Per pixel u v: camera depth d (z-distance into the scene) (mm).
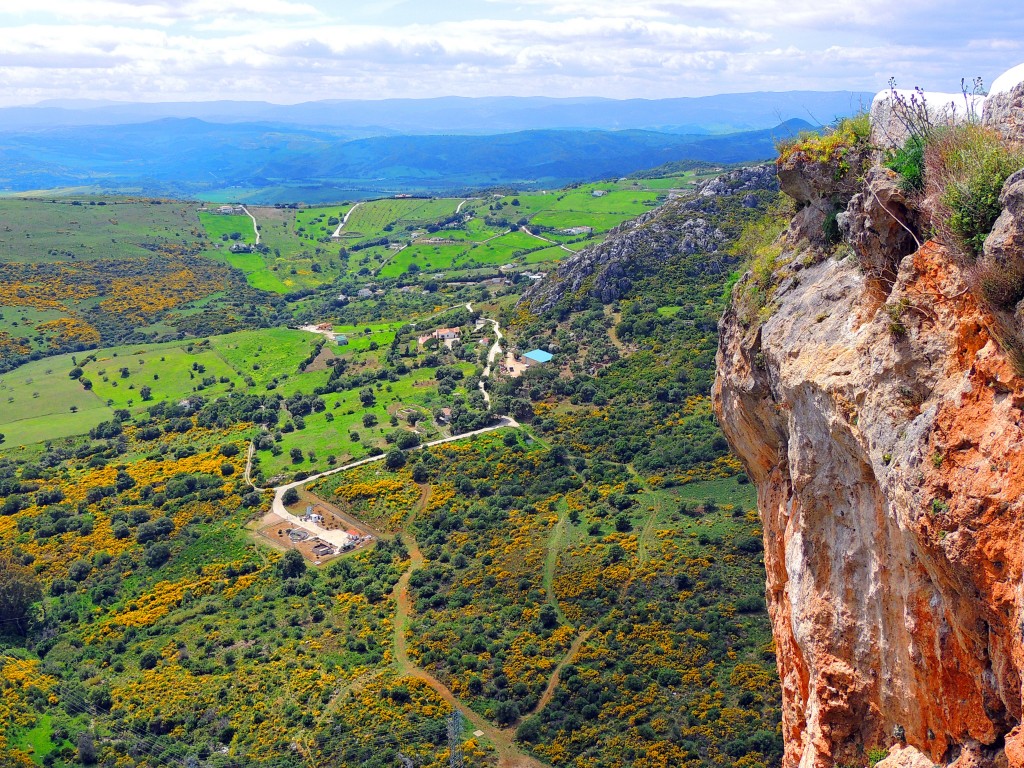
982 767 11758
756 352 19234
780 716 54875
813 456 15727
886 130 17500
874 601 14383
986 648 11547
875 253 15266
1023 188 10945
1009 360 11164
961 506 11156
